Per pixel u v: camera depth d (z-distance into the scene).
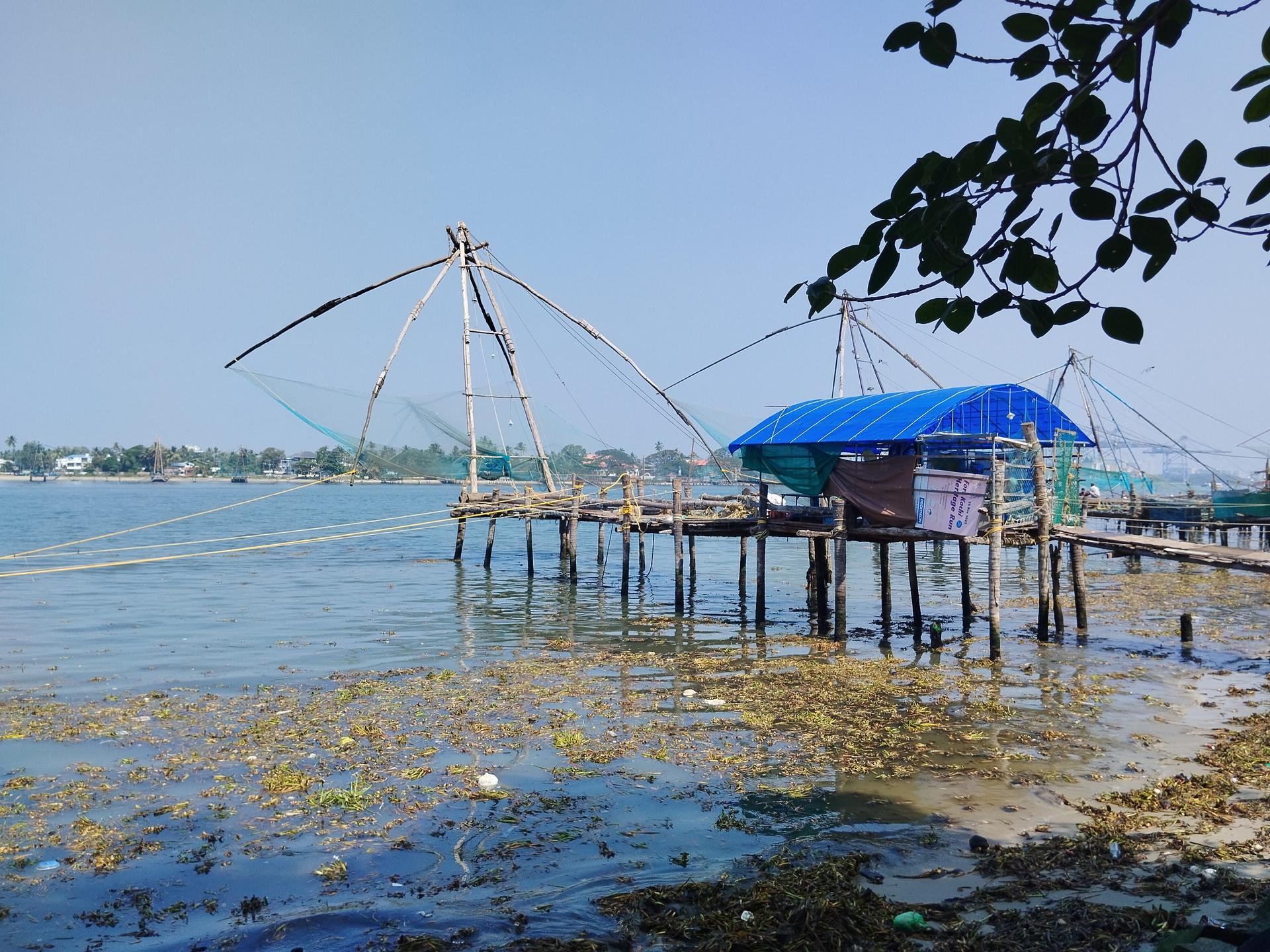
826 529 20.38
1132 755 11.88
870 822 9.68
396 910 7.69
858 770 11.37
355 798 10.34
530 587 29.58
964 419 22.27
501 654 18.69
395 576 32.34
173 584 29.56
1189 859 8.20
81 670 16.66
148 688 15.38
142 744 12.25
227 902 7.95
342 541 50.25
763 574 21.83
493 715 13.78
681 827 9.59
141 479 165.25
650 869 8.54
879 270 3.71
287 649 18.97
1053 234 3.64
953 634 21.17
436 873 8.52
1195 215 3.58
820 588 21.31
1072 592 28.92
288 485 179.00
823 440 19.67
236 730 12.93
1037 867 8.16
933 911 7.33
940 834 9.29
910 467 18.47
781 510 22.67
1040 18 3.50
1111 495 43.09
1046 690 15.43
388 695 14.96
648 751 12.12
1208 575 33.72
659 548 47.12
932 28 3.49
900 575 34.91
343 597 26.89
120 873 8.53
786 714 13.95
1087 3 3.43
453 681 16.05
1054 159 3.36
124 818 9.81
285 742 12.38
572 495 29.67
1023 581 32.28
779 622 23.11
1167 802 9.94
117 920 7.64
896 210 3.57
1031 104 3.41
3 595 26.58
